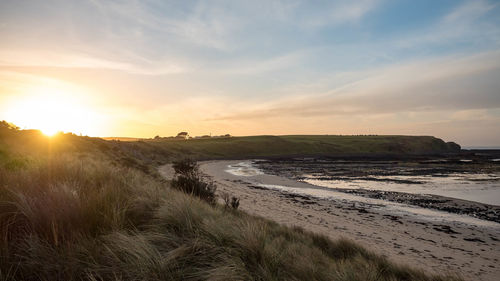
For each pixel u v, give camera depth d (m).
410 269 6.49
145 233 3.21
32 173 4.93
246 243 3.48
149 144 97.62
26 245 2.43
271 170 53.84
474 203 21.02
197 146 132.88
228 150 136.75
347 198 22.97
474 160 78.69
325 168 57.25
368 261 6.47
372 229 13.65
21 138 30.78
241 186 29.64
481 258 10.22
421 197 23.50
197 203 6.31
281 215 15.69
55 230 2.69
